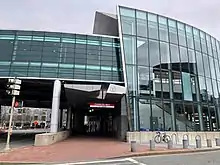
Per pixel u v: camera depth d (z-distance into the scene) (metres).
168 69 27.08
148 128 23.48
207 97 28.72
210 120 27.73
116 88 23.64
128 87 24.31
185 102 26.55
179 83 27.08
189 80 28.05
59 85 24.48
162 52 27.45
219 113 29.19
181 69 27.95
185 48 29.34
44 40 26.36
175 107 25.72
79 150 15.64
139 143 20.45
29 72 24.53
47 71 24.88
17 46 25.59
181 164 10.50
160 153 14.42
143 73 25.52
